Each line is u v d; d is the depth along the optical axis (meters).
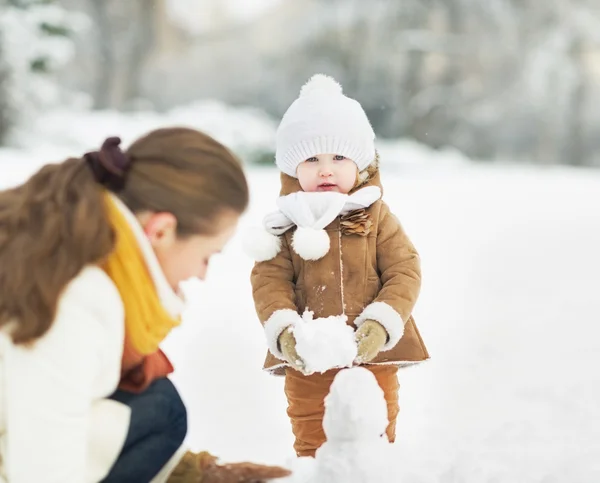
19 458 2.33
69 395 2.34
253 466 2.78
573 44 44.31
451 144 44.78
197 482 2.75
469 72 44.53
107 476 2.61
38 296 2.29
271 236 3.69
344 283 3.63
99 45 44.50
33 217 2.37
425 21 43.03
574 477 3.24
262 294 3.61
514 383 4.89
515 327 6.51
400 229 3.79
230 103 49.47
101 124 26.61
